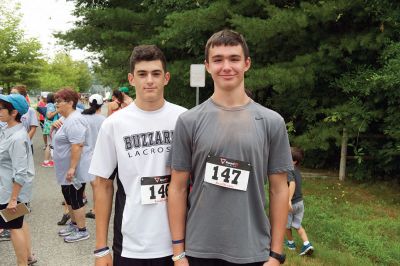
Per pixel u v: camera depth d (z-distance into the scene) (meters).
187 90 11.52
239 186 2.07
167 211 2.39
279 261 2.20
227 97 2.14
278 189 2.22
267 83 8.03
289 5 9.20
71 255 4.55
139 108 2.46
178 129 2.19
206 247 2.12
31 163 3.76
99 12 11.71
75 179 4.81
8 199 3.67
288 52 9.16
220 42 2.12
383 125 8.39
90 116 5.25
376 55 8.28
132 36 11.51
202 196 2.12
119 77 12.41
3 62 23.50
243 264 2.11
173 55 11.78
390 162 8.66
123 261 2.39
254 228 2.15
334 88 8.98
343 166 9.11
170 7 11.10
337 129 8.27
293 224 4.75
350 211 6.80
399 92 7.27
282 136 2.18
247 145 2.07
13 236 3.75
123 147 2.40
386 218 6.42
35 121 7.66
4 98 3.59
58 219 5.84
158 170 2.39
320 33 8.52
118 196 2.46
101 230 2.45
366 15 7.92
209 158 2.09
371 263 4.59
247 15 9.21
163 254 2.37
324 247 4.95
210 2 9.88
